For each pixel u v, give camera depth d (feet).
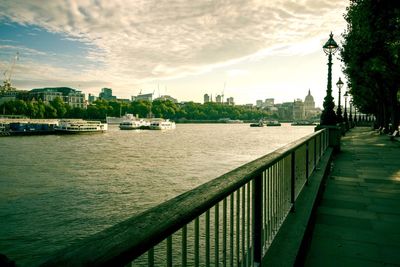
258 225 11.17
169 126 602.44
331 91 54.24
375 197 26.61
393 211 22.80
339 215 22.11
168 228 4.81
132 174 140.05
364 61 75.36
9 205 93.09
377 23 49.78
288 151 15.05
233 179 8.23
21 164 168.45
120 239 4.06
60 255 3.44
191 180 127.24
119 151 230.48
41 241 68.54
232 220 8.64
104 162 175.94
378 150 60.80
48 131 381.81
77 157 196.34
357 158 50.03
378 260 15.43
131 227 4.48
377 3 46.29
